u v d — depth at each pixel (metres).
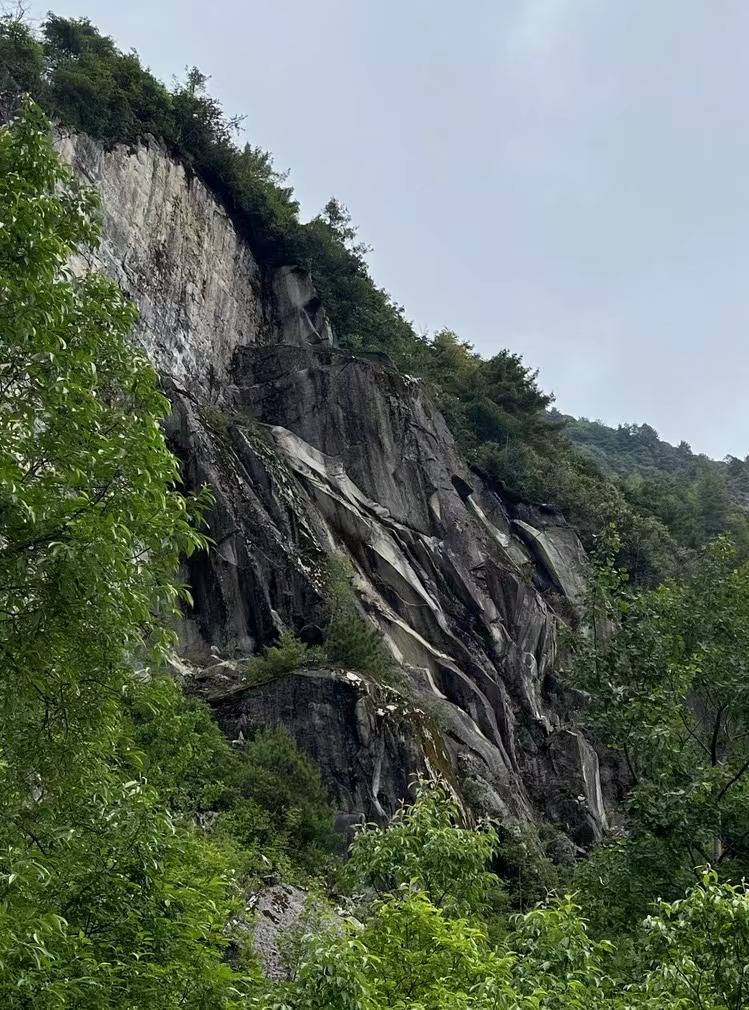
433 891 11.60
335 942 8.91
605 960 12.75
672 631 17.23
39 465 9.40
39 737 8.77
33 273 9.39
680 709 16.56
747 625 16.78
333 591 30.70
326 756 23.72
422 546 36.56
